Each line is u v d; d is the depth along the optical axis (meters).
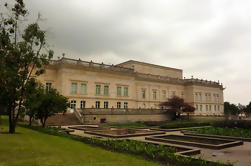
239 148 16.58
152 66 73.69
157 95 69.25
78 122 40.06
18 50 19.06
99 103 53.75
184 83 78.06
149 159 11.55
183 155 11.73
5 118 33.44
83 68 51.62
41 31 20.33
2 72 15.14
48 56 20.80
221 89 89.44
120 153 12.98
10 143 13.97
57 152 11.98
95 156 11.40
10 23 18.64
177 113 58.78
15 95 19.25
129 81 60.81
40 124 34.00
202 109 78.38
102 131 26.16
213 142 19.28
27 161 9.78
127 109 49.34
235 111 108.69
